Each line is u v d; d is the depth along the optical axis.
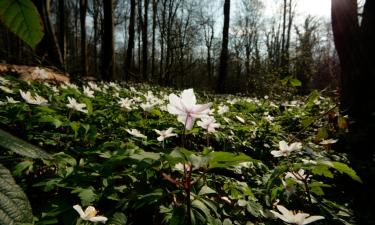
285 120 9.80
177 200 2.98
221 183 3.69
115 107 6.04
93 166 3.30
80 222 2.54
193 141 5.82
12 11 0.62
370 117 7.47
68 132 4.86
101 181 3.28
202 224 2.28
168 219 2.54
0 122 4.32
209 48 46.72
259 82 21.36
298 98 17.48
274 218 3.13
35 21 0.63
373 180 5.20
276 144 6.31
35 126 4.57
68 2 42.94
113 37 17.72
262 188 3.94
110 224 2.52
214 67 49.88
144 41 30.03
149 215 3.09
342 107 8.09
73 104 4.70
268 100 16.41
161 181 3.22
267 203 3.38
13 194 0.43
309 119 4.21
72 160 3.37
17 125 4.48
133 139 4.77
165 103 8.55
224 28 27.91
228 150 5.84
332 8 8.27
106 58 17.55
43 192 3.11
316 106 10.73
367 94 7.74
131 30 26.42
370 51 7.79
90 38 46.16
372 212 4.27
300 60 20.89
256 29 45.88
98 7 39.69
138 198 2.56
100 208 3.10
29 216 0.43
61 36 23.03
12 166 3.25
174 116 6.56
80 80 12.11
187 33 29.22
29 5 0.61
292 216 2.29
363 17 8.05
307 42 21.41
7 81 7.06
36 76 9.89
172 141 5.58
